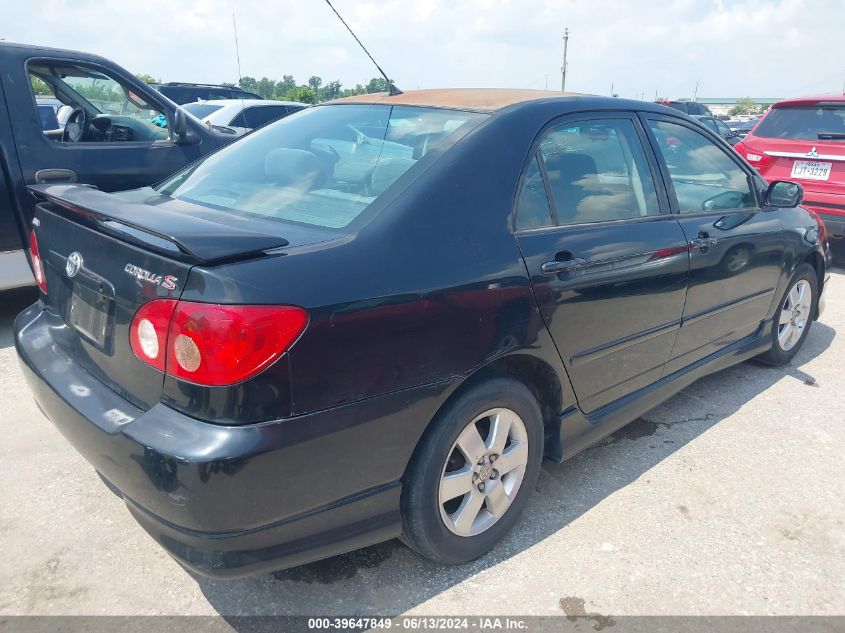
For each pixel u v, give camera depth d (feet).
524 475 8.66
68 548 8.38
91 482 9.73
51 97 16.43
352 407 6.55
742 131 64.18
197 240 6.06
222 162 9.80
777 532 9.16
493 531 8.46
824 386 13.93
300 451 6.25
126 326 6.63
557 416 9.09
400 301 6.79
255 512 6.19
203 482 5.90
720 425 12.15
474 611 7.63
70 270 7.72
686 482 10.30
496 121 8.49
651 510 9.58
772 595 7.99
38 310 8.95
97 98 17.03
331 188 8.08
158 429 6.17
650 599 7.87
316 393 6.29
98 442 6.64
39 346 8.29
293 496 6.38
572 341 8.70
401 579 8.08
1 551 8.27
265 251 6.47
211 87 44.27
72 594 7.64
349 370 6.47
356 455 6.71
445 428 7.41
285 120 10.55
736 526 9.27
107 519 8.94
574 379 9.00
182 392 6.14
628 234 9.43
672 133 11.18
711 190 11.72
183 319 6.00
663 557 8.60
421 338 6.95
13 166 14.83
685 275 10.42
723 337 12.23
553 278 8.23
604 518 9.37
